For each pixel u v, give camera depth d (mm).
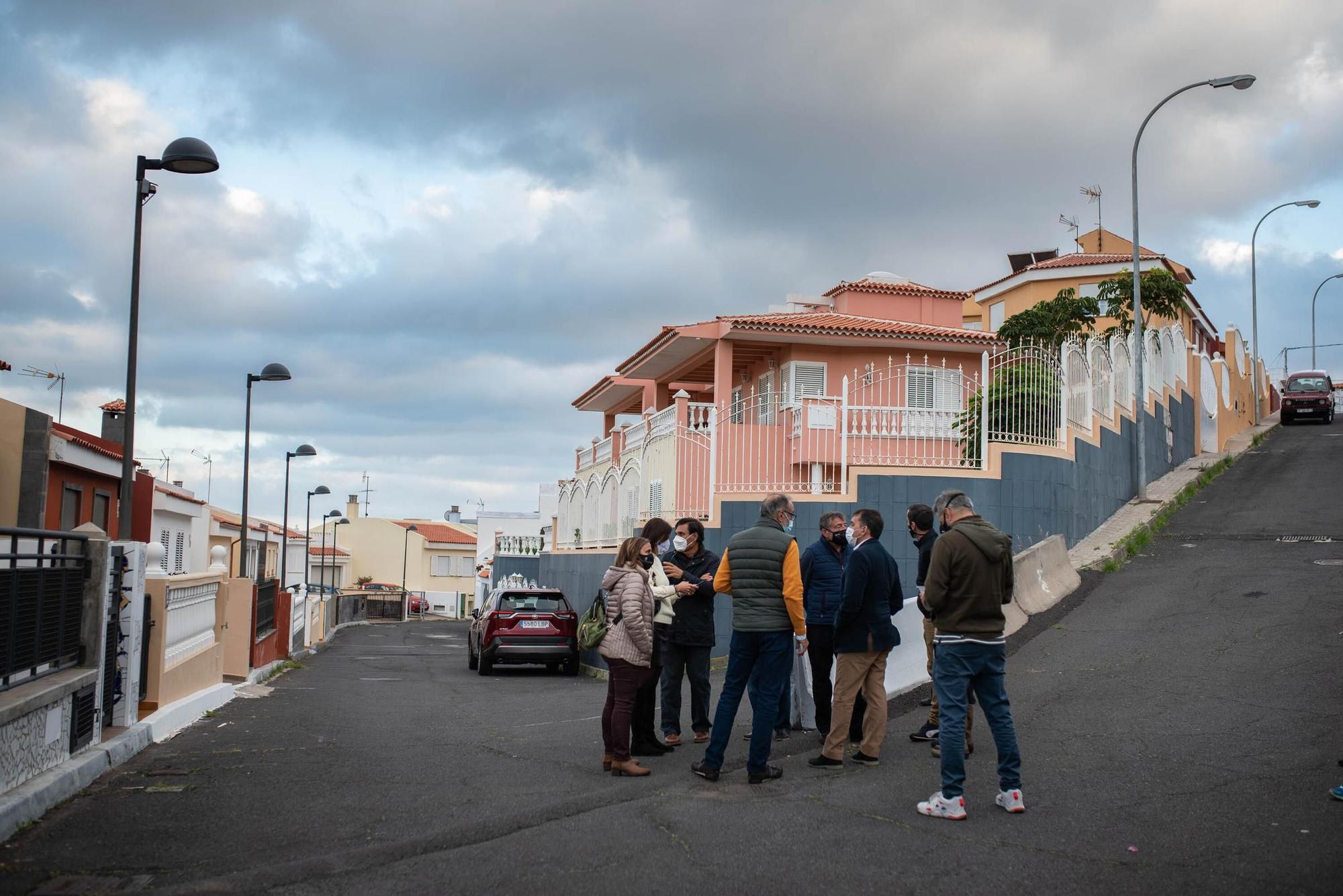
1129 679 10031
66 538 7539
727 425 18078
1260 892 4980
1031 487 16609
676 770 8117
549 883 5250
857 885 5203
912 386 24062
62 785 6922
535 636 20141
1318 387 39094
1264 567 14641
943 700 6523
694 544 9570
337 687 16547
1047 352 17625
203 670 12406
